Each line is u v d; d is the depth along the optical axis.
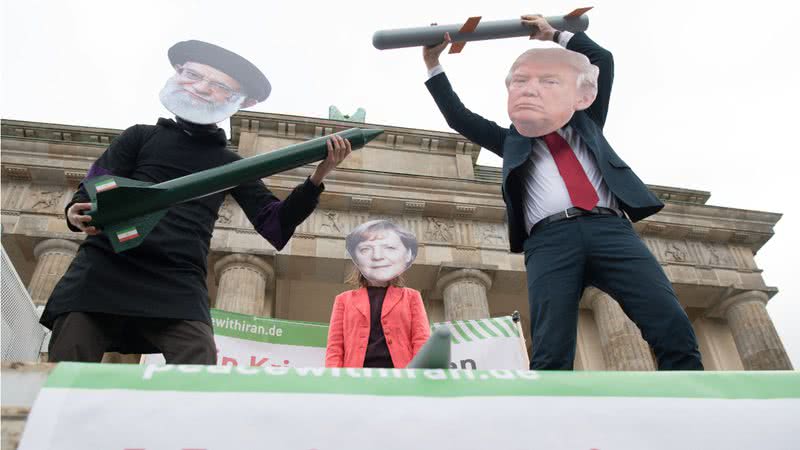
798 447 2.04
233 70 4.55
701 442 2.02
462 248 28.59
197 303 4.15
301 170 29.09
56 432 1.82
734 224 31.53
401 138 33.00
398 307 5.70
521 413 2.02
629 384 2.12
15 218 25.75
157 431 1.86
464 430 1.97
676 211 31.45
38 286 23.62
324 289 29.12
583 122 4.83
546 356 4.02
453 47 4.95
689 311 32.22
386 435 1.94
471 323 9.58
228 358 11.02
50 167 26.83
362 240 4.48
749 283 30.44
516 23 4.92
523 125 4.55
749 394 2.13
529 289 4.44
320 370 2.06
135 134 4.67
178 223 4.31
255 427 1.90
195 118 4.41
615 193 4.44
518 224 4.76
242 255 26.25
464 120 5.15
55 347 3.74
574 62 4.64
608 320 27.91
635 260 4.20
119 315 3.90
